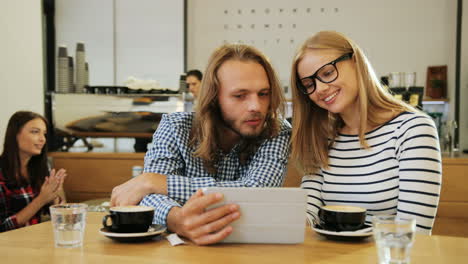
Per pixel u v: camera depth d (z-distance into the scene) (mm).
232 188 956
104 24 5246
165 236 1039
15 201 2369
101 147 3994
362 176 1387
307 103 1454
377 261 824
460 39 4691
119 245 945
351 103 1409
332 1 5191
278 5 5281
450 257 844
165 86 5254
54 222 924
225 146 1429
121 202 1241
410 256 851
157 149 1408
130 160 3215
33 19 3383
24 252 880
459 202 2811
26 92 3342
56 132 3385
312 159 1465
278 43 5281
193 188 1237
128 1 5266
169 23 5230
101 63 5273
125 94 3355
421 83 5055
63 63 3482
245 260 831
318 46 1348
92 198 3244
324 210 1042
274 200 955
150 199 1191
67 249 906
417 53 5059
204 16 5379
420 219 1207
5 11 3203
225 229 940
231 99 1286
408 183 1245
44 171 2488
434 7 5020
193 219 961
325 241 988
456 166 2812
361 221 1015
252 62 1289
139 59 5270
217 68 1313
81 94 3365
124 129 3367
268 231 960
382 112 1389
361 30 5145
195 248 923
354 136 1434
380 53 5121
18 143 2357
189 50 5387
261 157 1380
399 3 5078
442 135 4344
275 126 1390
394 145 1340
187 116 1447
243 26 5332
